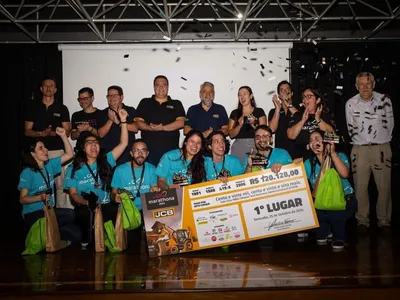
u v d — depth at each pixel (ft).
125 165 20.72
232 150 24.80
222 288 13.46
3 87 26.13
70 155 21.36
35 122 25.23
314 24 24.06
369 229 23.22
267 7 25.41
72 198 20.34
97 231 19.17
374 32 25.45
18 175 26.53
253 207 18.76
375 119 23.54
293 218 18.78
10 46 25.96
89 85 25.80
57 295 13.35
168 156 20.27
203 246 18.48
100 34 25.20
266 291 13.35
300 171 18.89
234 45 25.89
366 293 13.35
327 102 26.50
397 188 26.94
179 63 25.94
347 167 19.35
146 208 18.43
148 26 26.00
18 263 17.22
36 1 24.02
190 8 25.12
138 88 25.89
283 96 24.97
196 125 25.07
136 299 13.14
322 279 14.29
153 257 18.08
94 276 15.15
